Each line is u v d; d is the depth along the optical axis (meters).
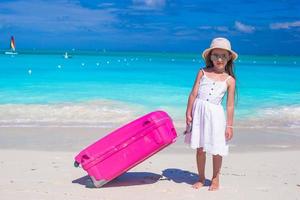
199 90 4.29
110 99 11.15
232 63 4.33
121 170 4.29
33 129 7.41
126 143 4.29
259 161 5.58
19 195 4.06
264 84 17.03
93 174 4.28
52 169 5.00
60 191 4.21
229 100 4.27
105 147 4.30
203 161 4.40
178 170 5.09
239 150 6.23
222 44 4.21
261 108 10.31
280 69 30.39
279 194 4.23
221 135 4.18
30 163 5.27
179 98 11.65
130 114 9.06
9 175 4.72
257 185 4.50
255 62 47.91
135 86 14.87
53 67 26.55
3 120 8.20
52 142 6.50
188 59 55.00
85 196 4.09
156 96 12.02
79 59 44.78
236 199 4.07
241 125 8.22
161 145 4.27
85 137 6.87
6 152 5.82
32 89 13.35
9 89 13.27
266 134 7.41
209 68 4.37
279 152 6.11
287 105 10.86
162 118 4.29
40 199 3.96
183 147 6.32
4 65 28.06
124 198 4.06
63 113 9.01
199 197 4.11
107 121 8.30
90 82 16.16
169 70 25.48
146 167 5.21
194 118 4.26
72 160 5.44
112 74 20.98
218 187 4.36
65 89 13.50
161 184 4.51
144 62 40.72
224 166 5.29
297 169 5.20
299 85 16.61
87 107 9.73
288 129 7.88
